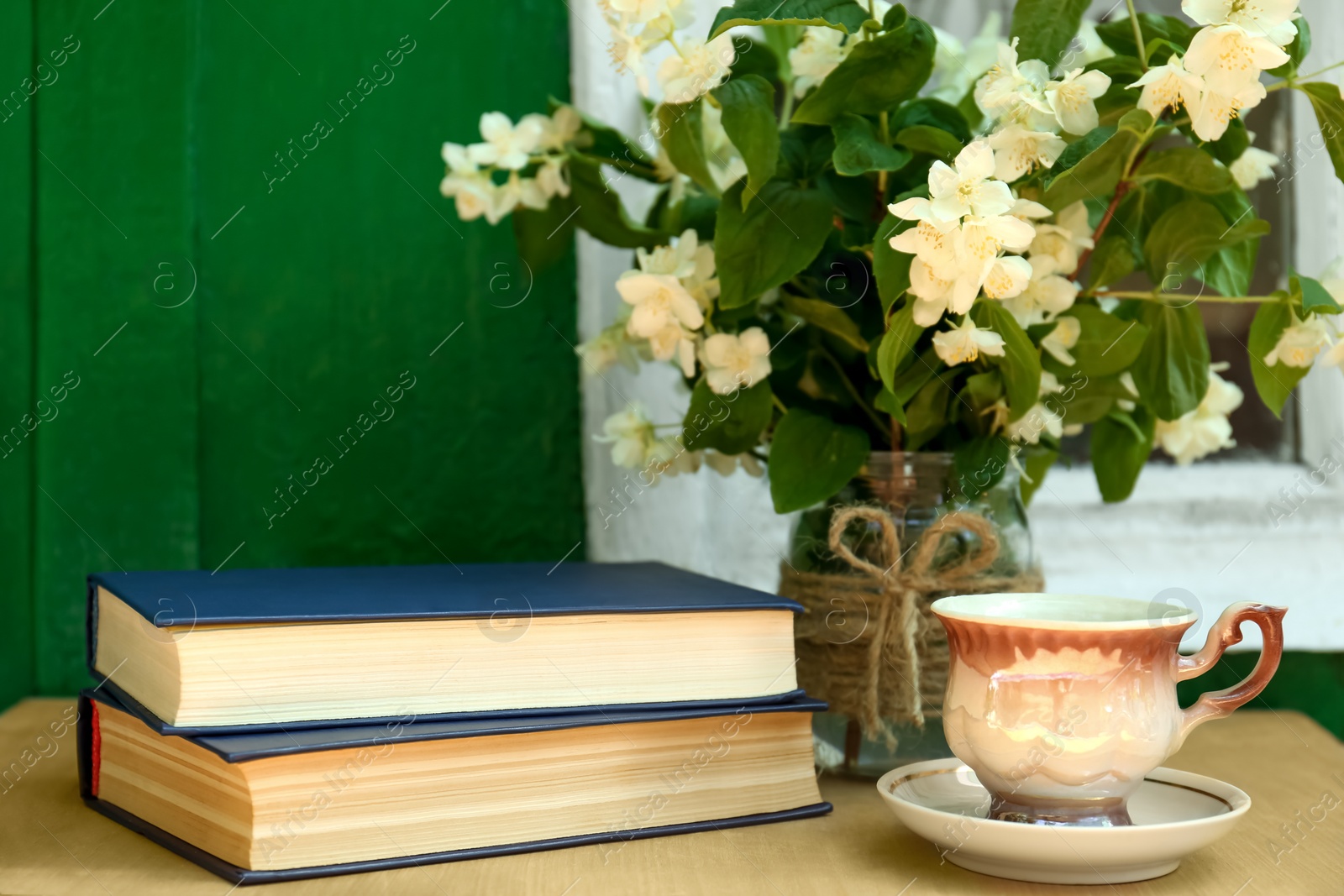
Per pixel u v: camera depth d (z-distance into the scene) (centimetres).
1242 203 100
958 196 88
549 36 117
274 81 115
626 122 116
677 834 91
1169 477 124
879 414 101
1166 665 88
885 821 93
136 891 84
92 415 115
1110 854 84
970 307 92
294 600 91
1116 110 94
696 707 92
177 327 115
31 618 115
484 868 87
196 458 115
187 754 88
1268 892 86
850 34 92
